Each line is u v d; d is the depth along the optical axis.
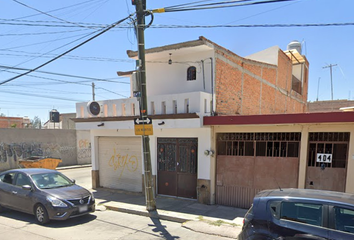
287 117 6.89
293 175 7.38
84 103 10.55
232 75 9.99
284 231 3.78
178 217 6.96
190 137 8.93
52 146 19.64
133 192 10.47
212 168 8.48
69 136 20.98
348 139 6.65
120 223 6.77
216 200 8.55
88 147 22.69
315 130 6.98
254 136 7.98
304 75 20.53
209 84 8.88
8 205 7.46
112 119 9.81
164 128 8.88
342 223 3.54
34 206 6.80
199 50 8.96
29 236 5.74
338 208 3.64
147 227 6.44
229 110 9.73
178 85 9.75
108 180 11.43
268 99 13.66
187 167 9.12
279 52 14.98
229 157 8.37
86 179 14.55
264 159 7.81
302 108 20.41
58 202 6.49
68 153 20.86
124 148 10.88
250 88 11.55
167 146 9.55
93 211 7.20
